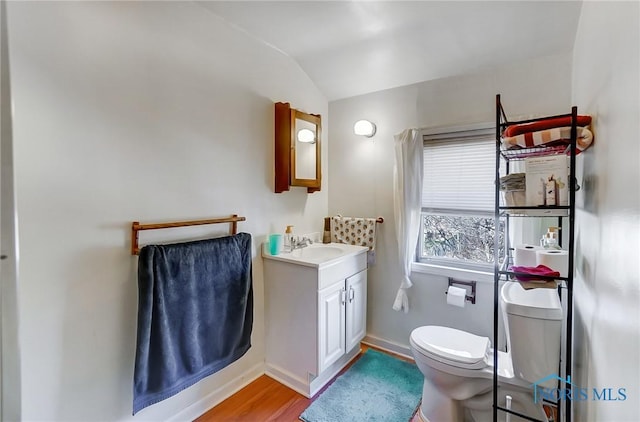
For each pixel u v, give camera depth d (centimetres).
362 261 245
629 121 81
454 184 227
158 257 148
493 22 175
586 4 143
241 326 191
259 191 215
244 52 201
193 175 175
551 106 186
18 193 116
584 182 140
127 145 147
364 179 262
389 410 183
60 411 129
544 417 143
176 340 158
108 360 143
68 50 127
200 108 178
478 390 157
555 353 134
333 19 187
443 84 223
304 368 202
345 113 270
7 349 90
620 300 85
